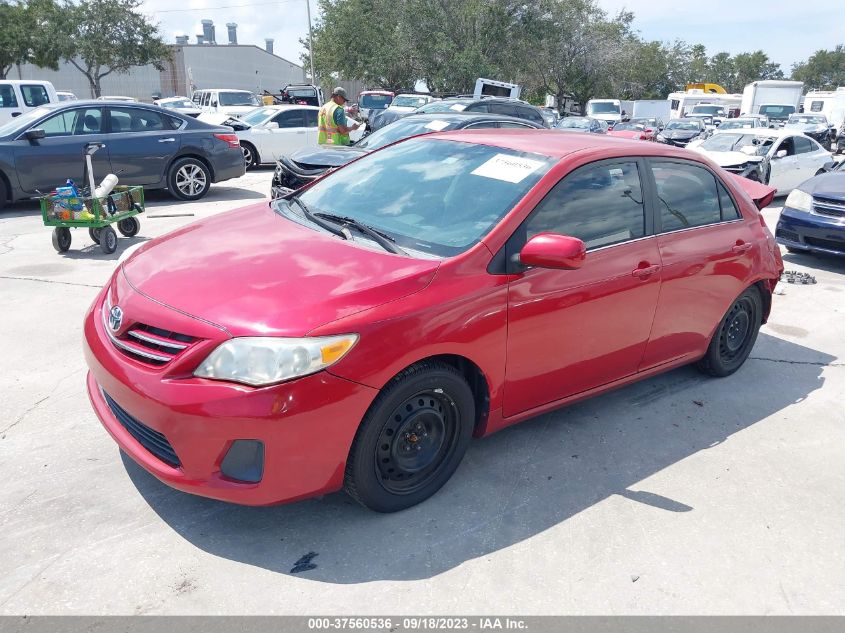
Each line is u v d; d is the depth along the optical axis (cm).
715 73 11606
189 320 264
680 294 400
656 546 296
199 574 262
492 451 365
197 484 260
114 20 3616
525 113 1408
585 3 4703
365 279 283
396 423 288
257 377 250
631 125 2939
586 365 361
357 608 250
